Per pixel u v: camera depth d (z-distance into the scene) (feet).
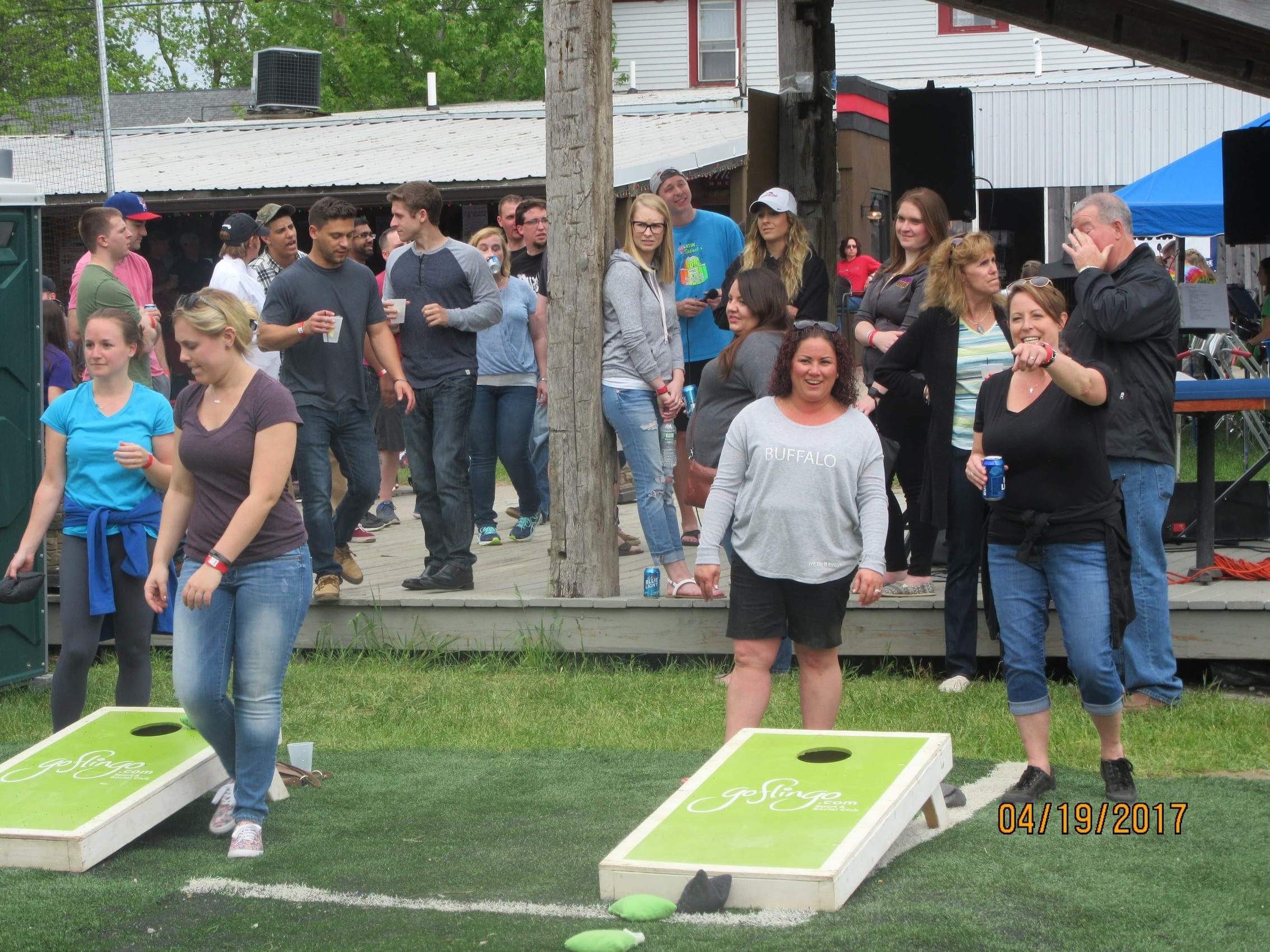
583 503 44.78
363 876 26.50
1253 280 123.34
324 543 45.70
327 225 43.47
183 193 101.35
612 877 24.66
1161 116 118.62
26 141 96.53
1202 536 43.75
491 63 219.20
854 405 30.45
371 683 42.83
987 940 22.08
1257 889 24.18
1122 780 29.55
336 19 221.66
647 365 43.01
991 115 122.31
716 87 171.42
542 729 37.58
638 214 42.93
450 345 46.57
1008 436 28.86
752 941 22.33
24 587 33.01
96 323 33.17
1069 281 70.03
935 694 39.34
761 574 29.86
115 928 24.08
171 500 28.71
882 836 25.26
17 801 28.53
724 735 36.52
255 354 54.54
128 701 34.83
